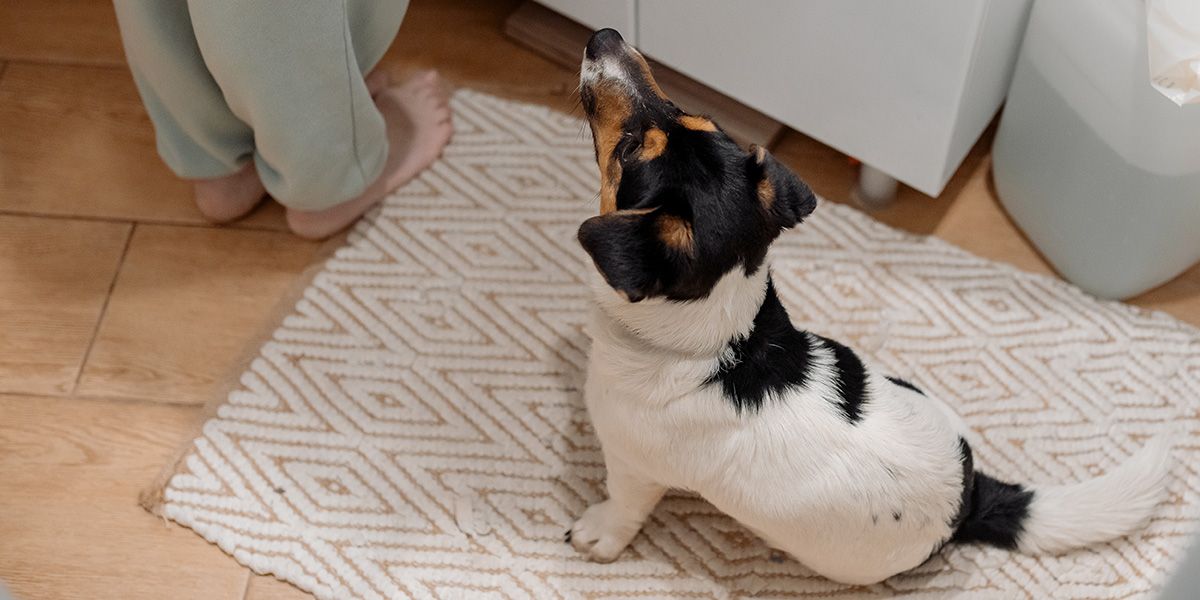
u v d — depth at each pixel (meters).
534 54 2.39
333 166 1.94
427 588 1.81
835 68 1.90
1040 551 1.79
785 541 1.61
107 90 2.32
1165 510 1.85
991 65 1.88
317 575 1.82
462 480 1.92
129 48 1.82
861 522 1.52
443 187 2.21
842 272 2.11
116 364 2.02
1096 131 1.82
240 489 1.89
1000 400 1.97
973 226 2.17
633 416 1.52
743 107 2.25
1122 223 1.90
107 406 1.98
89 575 1.82
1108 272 2.01
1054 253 2.08
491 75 2.36
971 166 2.24
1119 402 1.96
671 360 1.44
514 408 1.98
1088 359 2.00
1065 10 1.76
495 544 1.86
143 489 1.90
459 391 2.00
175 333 2.05
